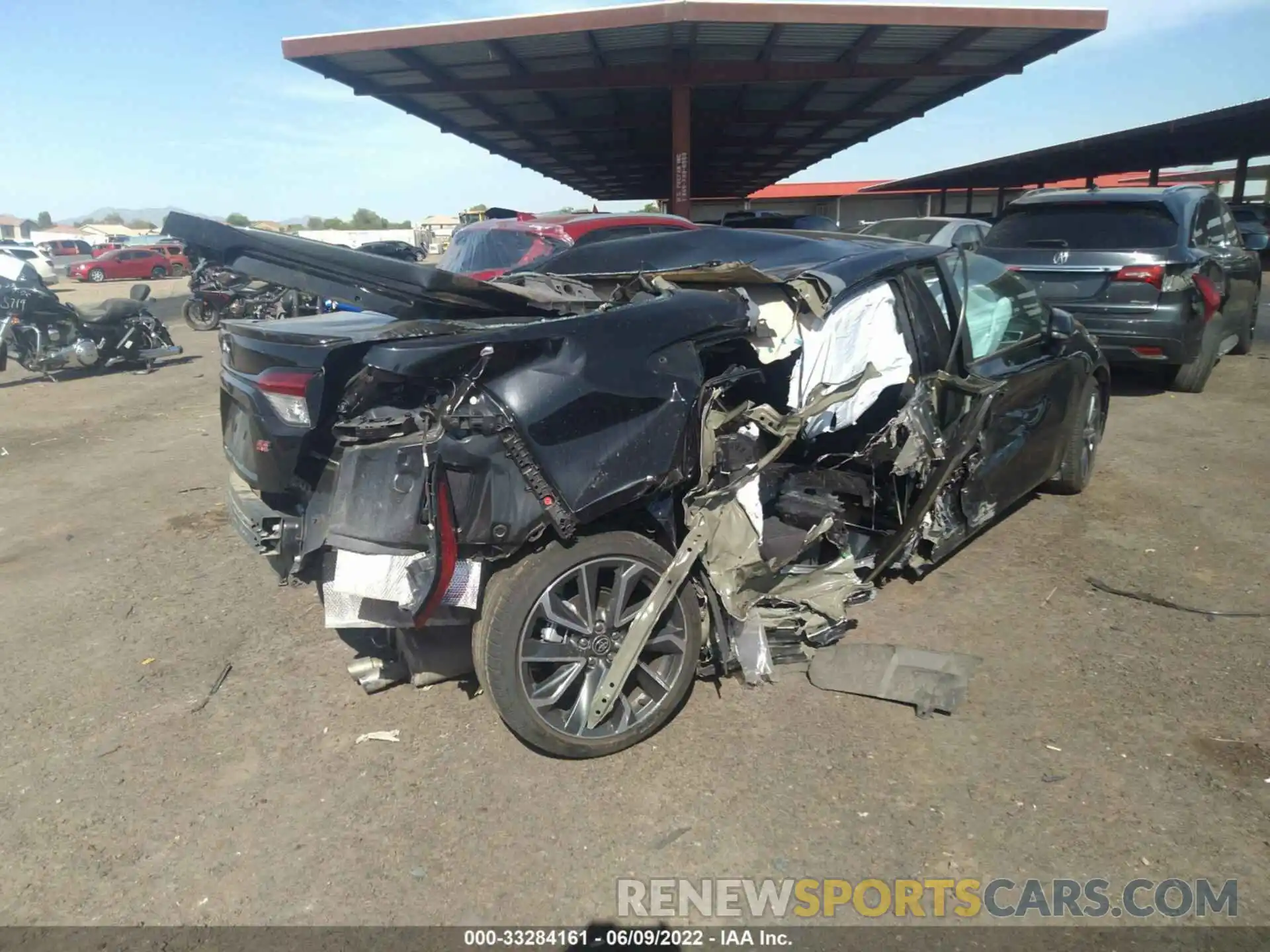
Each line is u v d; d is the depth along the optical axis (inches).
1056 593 170.9
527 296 131.7
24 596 183.6
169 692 145.6
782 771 120.7
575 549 119.3
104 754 129.6
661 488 122.4
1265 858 103.0
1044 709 133.0
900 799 114.6
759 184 1644.9
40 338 445.4
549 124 808.3
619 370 119.3
